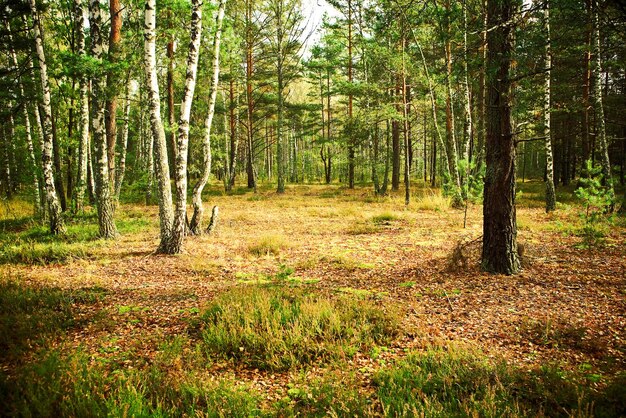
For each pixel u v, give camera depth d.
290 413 2.97
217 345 4.16
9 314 5.05
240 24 21.81
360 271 7.62
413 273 7.25
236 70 23.69
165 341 4.29
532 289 5.95
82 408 2.84
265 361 3.93
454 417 2.79
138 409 2.85
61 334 4.48
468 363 3.64
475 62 5.84
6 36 13.41
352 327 4.57
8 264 8.37
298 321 4.59
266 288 6.20
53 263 8.56
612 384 3.14
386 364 3.88
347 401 3.04
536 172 46.53
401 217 14.51
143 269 8.04
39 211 15.78
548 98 13.82
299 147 55.75
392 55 16.22
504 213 6.77
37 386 3.13
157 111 9.11
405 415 2.79
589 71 15.26
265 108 30.62
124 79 10.92
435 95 16.25
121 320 5.11
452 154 17.70
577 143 27.52
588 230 8.62
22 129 21.39
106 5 14.76
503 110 6.54
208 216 15.74
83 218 14.16
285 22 23.56
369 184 34.41
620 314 4.83
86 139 14.30
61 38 14.83
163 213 9.27
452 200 17.06
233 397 3.12
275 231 12.48
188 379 3.40
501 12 6.01
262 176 46.59
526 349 4.09
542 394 3.12
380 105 18.31
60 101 14.73
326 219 15.05
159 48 15.50
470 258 7.77
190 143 21.36
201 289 6.61
